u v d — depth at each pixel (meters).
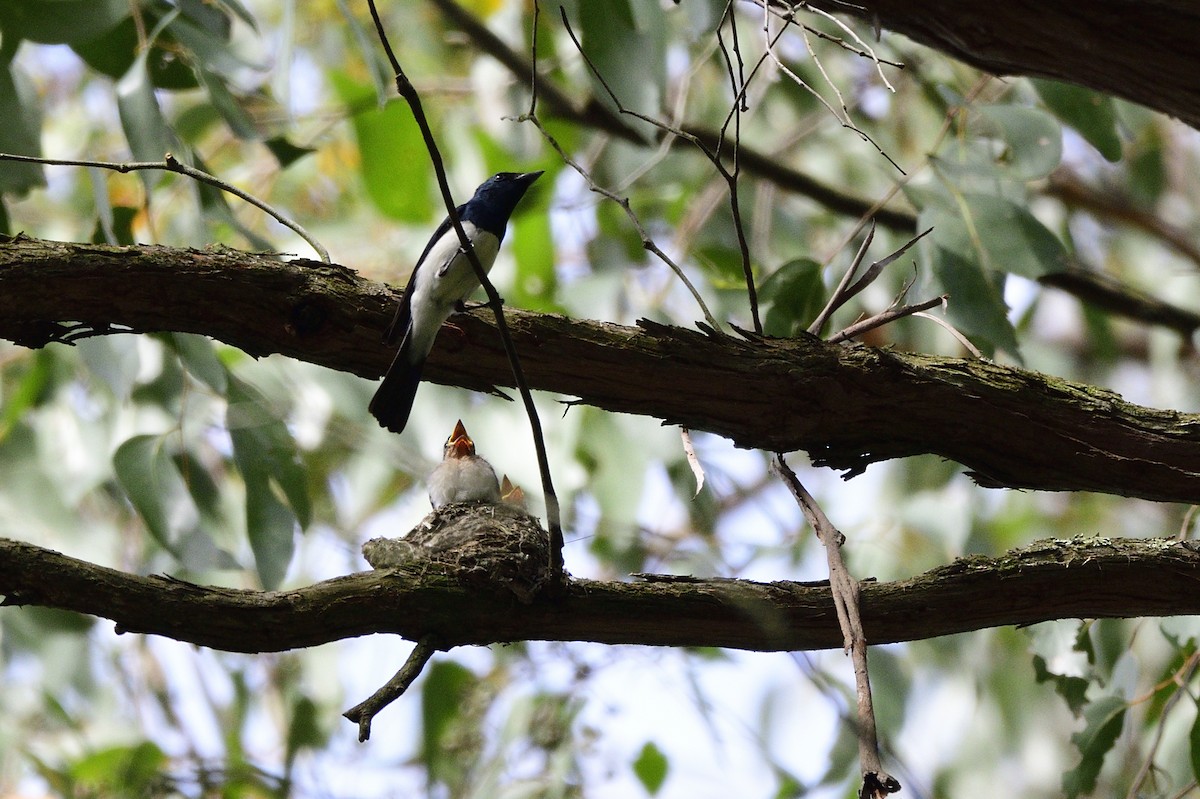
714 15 7.77
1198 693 8.79
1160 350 13.69
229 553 8.59
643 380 6.36
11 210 13.12
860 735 5.25
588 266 12.76
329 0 14.63
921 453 6.66
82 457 10.80
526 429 11.03
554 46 12.47
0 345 12.30
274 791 10.66
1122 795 9.41
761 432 6.50
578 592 6.21
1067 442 6.48
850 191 13.03
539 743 10.55
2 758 10.48
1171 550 6.64
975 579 6.57
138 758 10.42
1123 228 15.58
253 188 12.66
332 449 12.47
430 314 6.22
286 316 6.12
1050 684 11.70
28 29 8.34
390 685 5.76
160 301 5.95
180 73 8.95
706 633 6.39
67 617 10.93
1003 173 9.02
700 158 13.19
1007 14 6.59
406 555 6.68
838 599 5.84
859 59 12.46
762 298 9.09
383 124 12.00
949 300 8.66
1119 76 6.70
